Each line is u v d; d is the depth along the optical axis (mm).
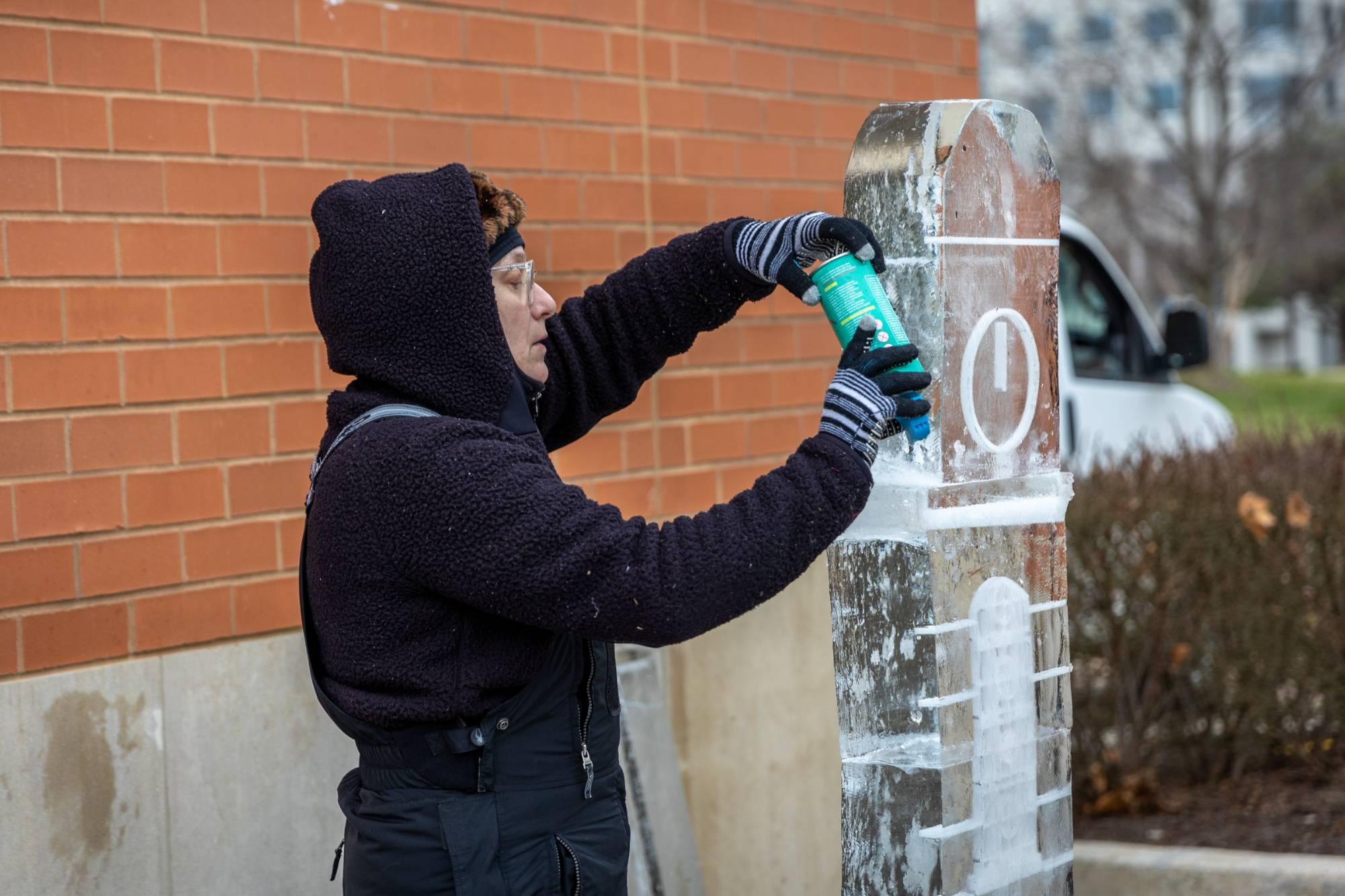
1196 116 23328
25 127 2549
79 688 2596
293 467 2906
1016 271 2027
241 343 2834
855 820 1995
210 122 2795
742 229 2184
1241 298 24156
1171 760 4504
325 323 1884
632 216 3580
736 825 3771
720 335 3752
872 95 4152
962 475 1948
